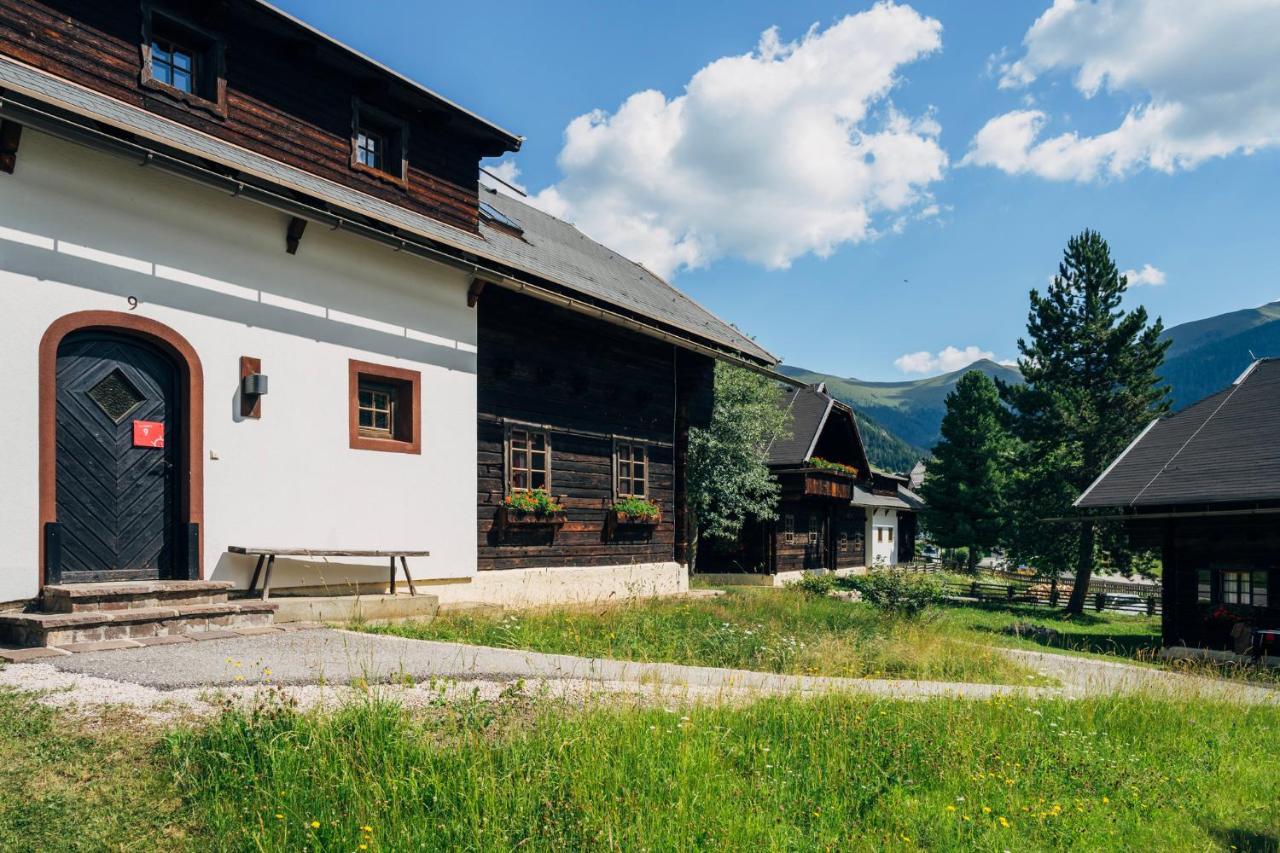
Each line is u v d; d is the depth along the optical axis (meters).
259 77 10.16
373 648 7.62
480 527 13.13
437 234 11.53
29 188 7.80
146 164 8.18
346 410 10.75
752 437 24.83
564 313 15.02
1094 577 50.62
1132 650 18.19
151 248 8.77
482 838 3.87
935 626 15.34
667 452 17.94
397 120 11.99
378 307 11.24
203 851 3.69
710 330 19.22
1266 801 5.91
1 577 7.42
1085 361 31.34
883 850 4.31
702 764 5.00
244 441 9.55
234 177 9.19
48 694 5.34
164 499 8.90
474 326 12.73
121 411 8.57
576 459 15.31
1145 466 19.83
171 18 9.27
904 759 5.74
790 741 5.79
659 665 8.58
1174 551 18.45
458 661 7.28
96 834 3.74
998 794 5.35
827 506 32.50
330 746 4.53
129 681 5.77
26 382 7.68
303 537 10.16
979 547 41.81
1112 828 5.06
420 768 4.41
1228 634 17.48
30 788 4.06
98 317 8.27
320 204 10.21
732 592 18.38
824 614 14.31
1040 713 7.55
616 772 4.58
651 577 16.94
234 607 8.34
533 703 5.79
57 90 7.84
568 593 14.75
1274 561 16.88
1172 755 6.95
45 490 7.74
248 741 4.50
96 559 8.30
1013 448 39.94
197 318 9.16
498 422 13.62
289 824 3.87
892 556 45.09
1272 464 17.47
